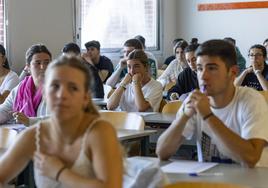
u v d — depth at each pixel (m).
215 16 9.69
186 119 2.25
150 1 9.34
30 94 3.59
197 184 1.66
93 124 1.53
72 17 7.67
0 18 6.67
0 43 6.67
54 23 7.36
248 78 5.64
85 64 1.58
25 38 6.95
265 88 5.44
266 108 2.23
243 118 2.21
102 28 8.41
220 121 2.13
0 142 2.73
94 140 1.50
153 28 9.43
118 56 8.68
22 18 6.89
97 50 6.95
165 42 9.68
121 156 1.52
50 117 1.60
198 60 2.21
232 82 2.23
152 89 4.32
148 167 1.69
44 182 1.57
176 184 1.65
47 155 1.56
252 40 9.41
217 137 2.12
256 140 2.14
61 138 1.55
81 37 7.94
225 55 2.16
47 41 7.26
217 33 9.70
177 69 6.98
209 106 2.14
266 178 1.94
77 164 1.53
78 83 1.50
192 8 9.87
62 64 1.52
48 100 1.52
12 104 3.69
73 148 1.54
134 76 4.29
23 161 1.64
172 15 9.86
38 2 7.10
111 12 8.59
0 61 5.07
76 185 1.49
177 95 4.82
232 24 9.55
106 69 6.99
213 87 2.17
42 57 3.54
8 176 1.65
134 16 9.04
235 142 2.09
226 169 2.09
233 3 9.51
